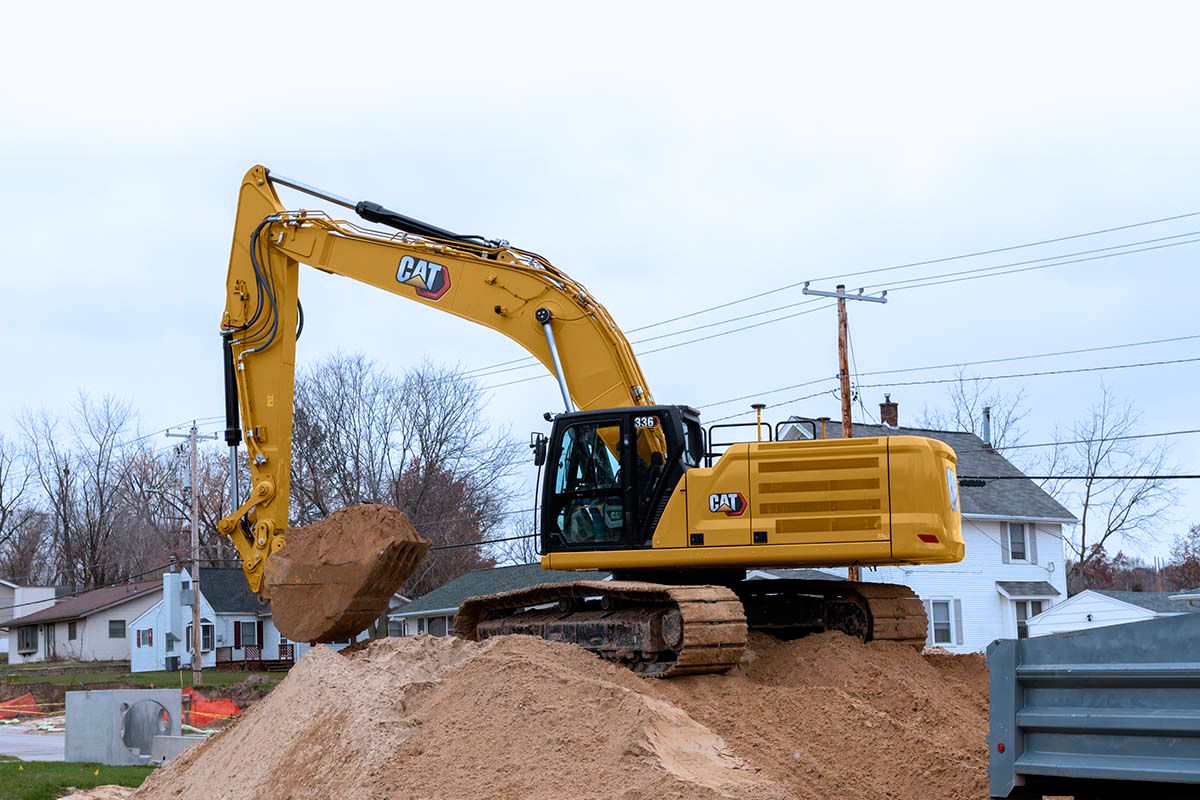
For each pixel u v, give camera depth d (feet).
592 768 31.78
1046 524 123.03
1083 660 24.72
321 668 41.55
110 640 211.00
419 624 152.25
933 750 33.30
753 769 31.50
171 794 42.93
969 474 122.62
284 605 45.24
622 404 43.68
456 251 46.52
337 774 35.83
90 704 73.36
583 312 44.55
